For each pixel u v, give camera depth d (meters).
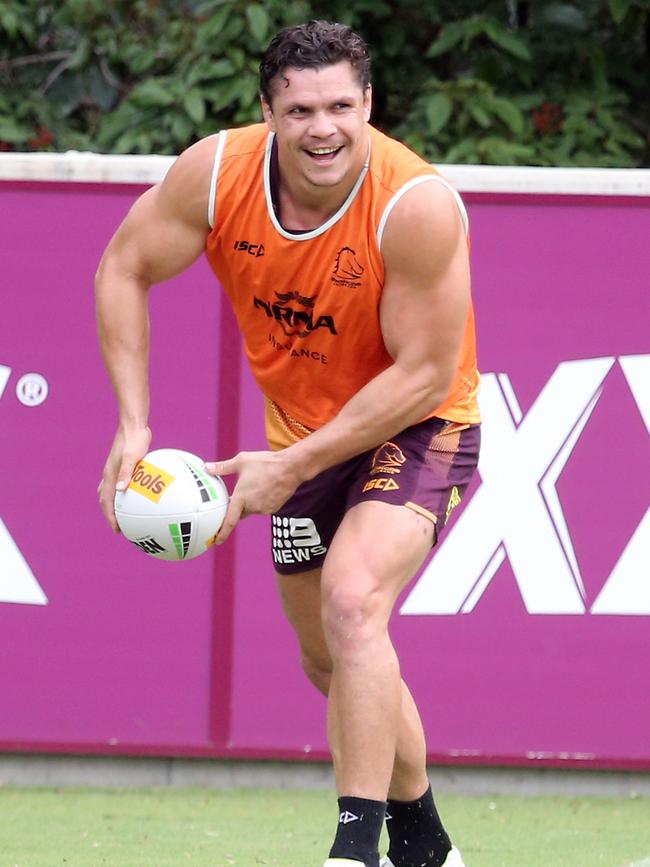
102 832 17.92
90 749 20.30
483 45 29.64
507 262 20.06
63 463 20.28
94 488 20.30
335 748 12.71
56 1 31.61
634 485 20.09
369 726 12.09
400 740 13.61
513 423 20.12
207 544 13.08
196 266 20.14
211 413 20.11
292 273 12.69
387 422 12.62
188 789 20.81
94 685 20.36
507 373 20.08
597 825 18.73
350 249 12.45
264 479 12.83
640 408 20.08
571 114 28.98
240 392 20.11
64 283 20.19
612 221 20.00
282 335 13.20
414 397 12.61
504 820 19.00
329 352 13.12
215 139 13.01
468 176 19.98
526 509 20.11
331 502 13.95
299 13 28.70
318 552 14.30
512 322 20.06
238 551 20.30
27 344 20.25
